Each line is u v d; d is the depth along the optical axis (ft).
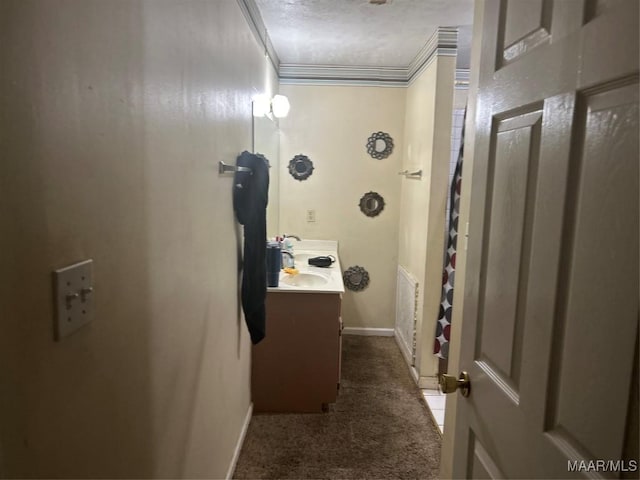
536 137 2.50
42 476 2.10
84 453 2.47
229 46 5.66
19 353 1.91
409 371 10.36
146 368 3.33
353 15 7.95
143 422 3.31
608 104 1.90
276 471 6.74
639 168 1.71
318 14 7.93
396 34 8.99
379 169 12.04
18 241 1.89
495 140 3.06
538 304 2.42
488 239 3.14
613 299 1.84
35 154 1.98
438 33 8.68
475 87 5.46
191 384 4.50
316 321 8.24
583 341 2.04
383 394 9.25
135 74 2.99
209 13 4.71
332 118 11.85
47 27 2.04
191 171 4.28
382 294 12.54
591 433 1.96
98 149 2.52
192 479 4.65
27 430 1.98
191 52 4.16
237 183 6.30
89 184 2.44
